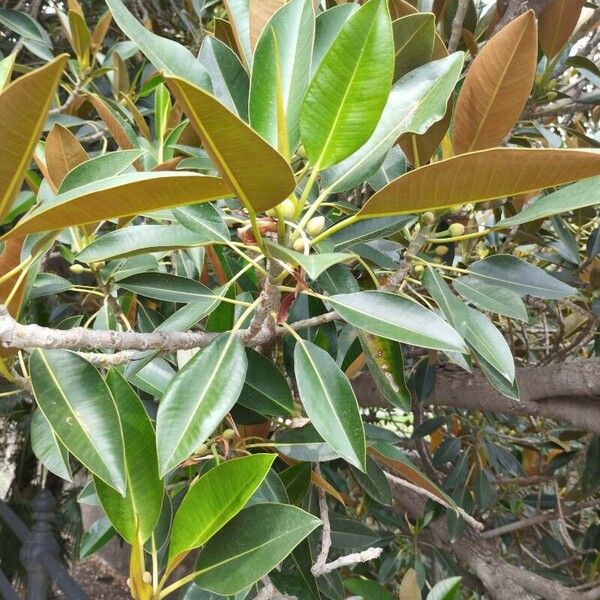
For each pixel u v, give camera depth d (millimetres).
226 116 264
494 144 508
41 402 438
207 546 450
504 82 462
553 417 817
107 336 396
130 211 336
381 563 1303
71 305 1145
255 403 594
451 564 1210
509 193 369
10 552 1759
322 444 597
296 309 681
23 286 487
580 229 1024
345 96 360
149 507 469
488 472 1349
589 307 955
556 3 760
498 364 494
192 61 502
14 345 360
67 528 1865
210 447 630
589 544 1237
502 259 575
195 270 760
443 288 531
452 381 959
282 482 572
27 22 1153
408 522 1286
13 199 340
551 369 785
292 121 430
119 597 2893
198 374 424
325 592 753
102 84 1367
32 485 1935
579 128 1104
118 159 479
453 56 463
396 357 562
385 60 350
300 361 450
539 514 1291
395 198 383
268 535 441
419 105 452
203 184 320
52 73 258
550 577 1196
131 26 473
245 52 561
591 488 1098
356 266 804
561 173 342
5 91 264
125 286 530
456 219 696
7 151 303
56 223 331
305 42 456
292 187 315
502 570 1022
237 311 623
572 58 840
